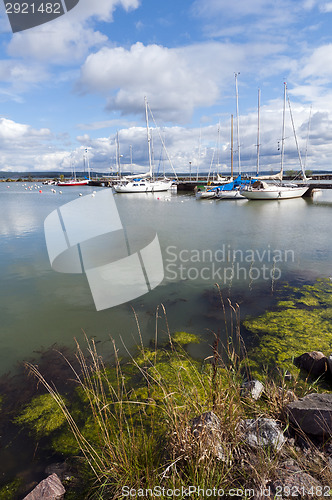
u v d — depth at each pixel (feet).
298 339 12.95
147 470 6.00
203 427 6.53
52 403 9.57
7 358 12.18
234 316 15.31
